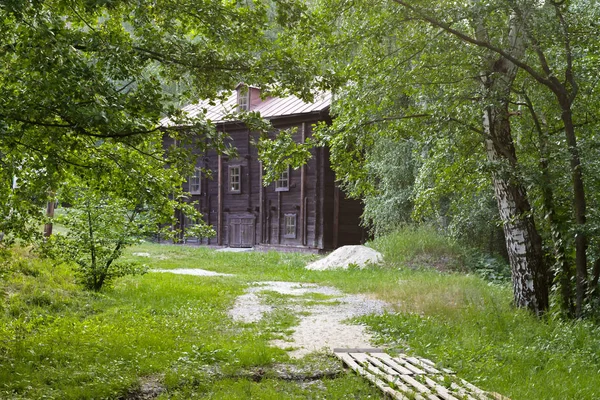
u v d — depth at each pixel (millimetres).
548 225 12727
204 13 8977
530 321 11797
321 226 30641
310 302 14680
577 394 7496
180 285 16812
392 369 8430
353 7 13148
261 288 17453
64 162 8852
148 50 9055
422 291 15758
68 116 7520
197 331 11094
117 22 9594
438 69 13305
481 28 12742
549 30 11422
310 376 8359
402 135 14344
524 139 14172
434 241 24109
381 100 13695
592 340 10062
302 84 9312
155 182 9414
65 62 7355
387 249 24422
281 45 10297
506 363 8922
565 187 12031
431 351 9586
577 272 11828
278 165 11875
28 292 13297
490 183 15227
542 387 7641
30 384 7402
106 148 9594
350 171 14406
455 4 12102
